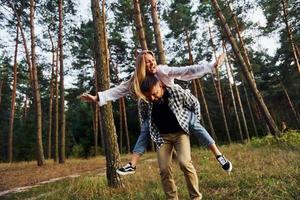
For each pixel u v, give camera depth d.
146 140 4.16
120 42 31.83
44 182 12.00
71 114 42.78
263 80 45.62
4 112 45.44
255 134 40.44
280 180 5.65
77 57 30.59
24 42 22.17
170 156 4.17
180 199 5.63
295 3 21.34
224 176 6.85
